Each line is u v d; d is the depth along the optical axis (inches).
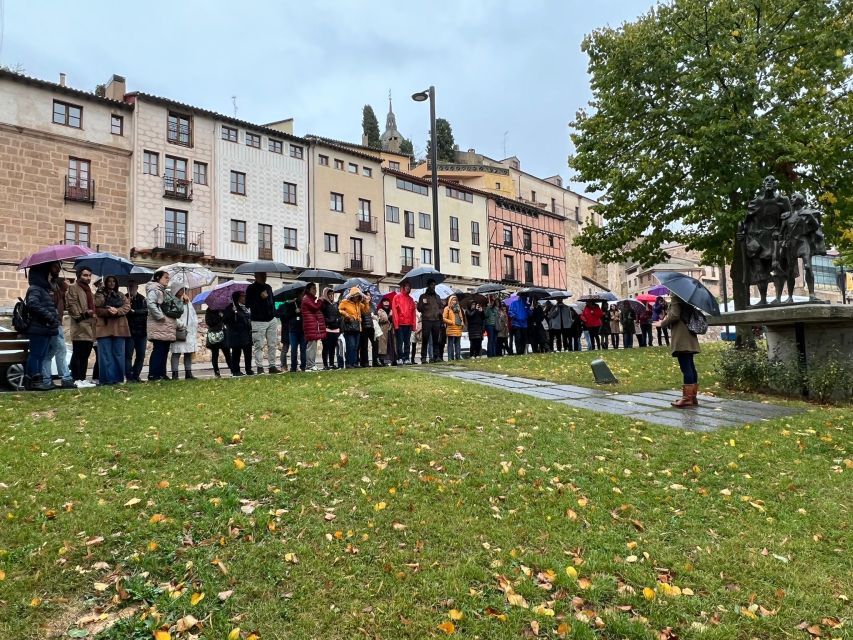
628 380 417.1
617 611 121.8
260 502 166.7
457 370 452.8
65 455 197.5
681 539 154.9
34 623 112.3
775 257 386.0
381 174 1610.5
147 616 114.6
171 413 259.8
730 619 120.5
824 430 256.1
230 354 447.5
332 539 147.6
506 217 2015.3
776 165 594.6
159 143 1176.8
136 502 159.6
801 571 139.6
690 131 620.4
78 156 1082.1
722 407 313.4
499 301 650.2
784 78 597.0
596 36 709.3
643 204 706.2
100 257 381.7
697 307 294.0
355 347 473.1
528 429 250.8
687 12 626.2
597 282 2541.8
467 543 148.2
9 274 994.7
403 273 1628.9
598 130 716.0
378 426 243.0
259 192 1336.1
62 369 349.1
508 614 118.9
